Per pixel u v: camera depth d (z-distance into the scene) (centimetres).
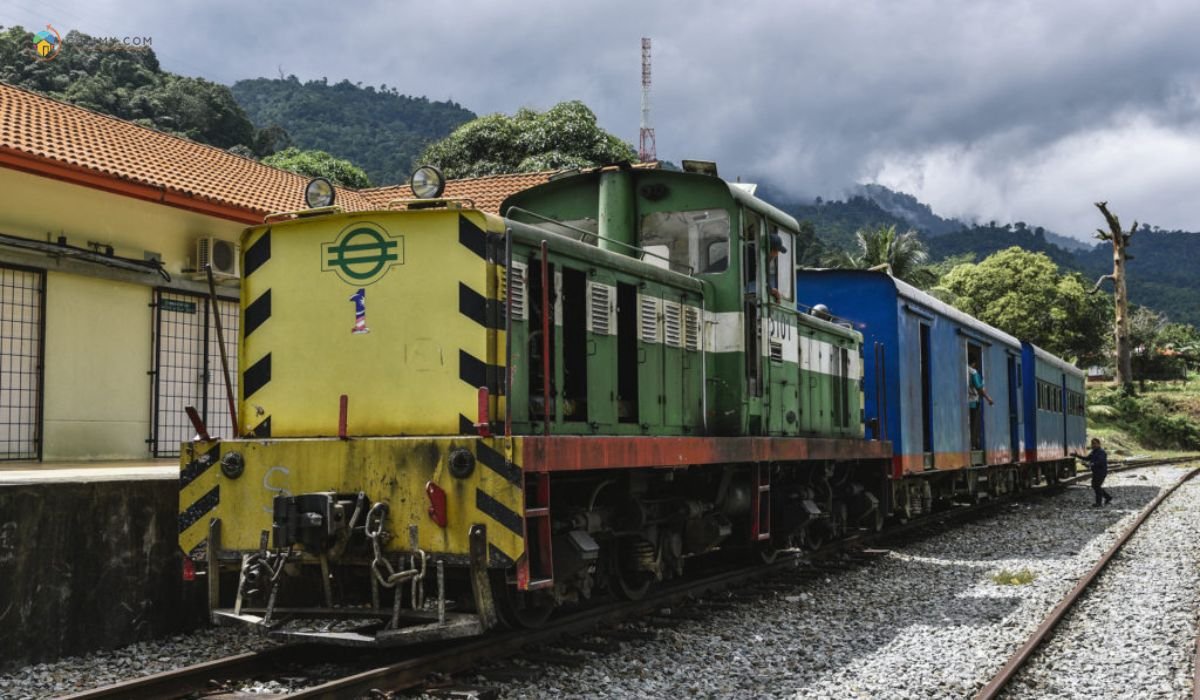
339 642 524
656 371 764
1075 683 576
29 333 1102
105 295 1185
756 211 884
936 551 1220
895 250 4284
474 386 596
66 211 1128
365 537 572
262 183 1506
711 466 824
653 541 757
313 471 581
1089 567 1057
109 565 663
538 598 636
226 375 638
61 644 630
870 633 721
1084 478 2722
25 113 1250
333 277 633
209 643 679
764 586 902
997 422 1850
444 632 531
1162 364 6675
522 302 629
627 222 845
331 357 630
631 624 724
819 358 1072
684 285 809
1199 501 1873
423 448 560
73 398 1145
